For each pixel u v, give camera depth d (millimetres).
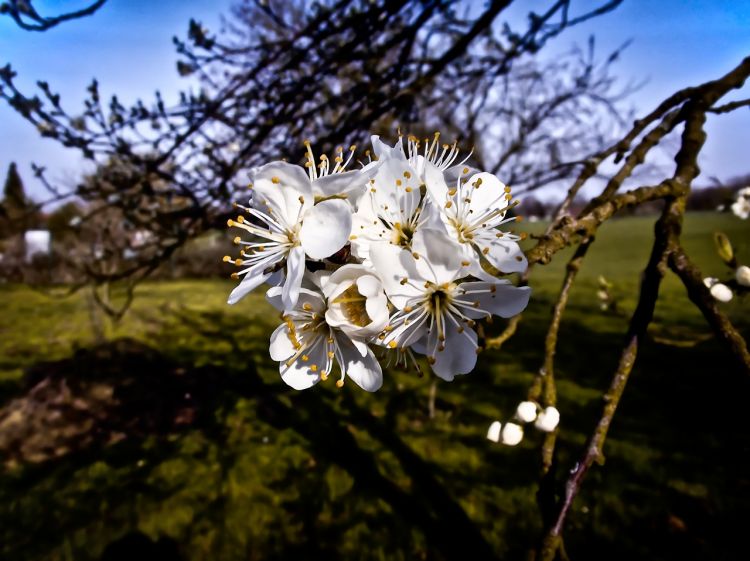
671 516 4172
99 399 6586
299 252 1135
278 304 1317
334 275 1136
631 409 6090
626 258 15062
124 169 4492
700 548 3822
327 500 4734
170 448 5684
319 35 3447
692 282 1223
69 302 12453
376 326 1095
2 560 4203
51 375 7035
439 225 1134
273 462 5379
